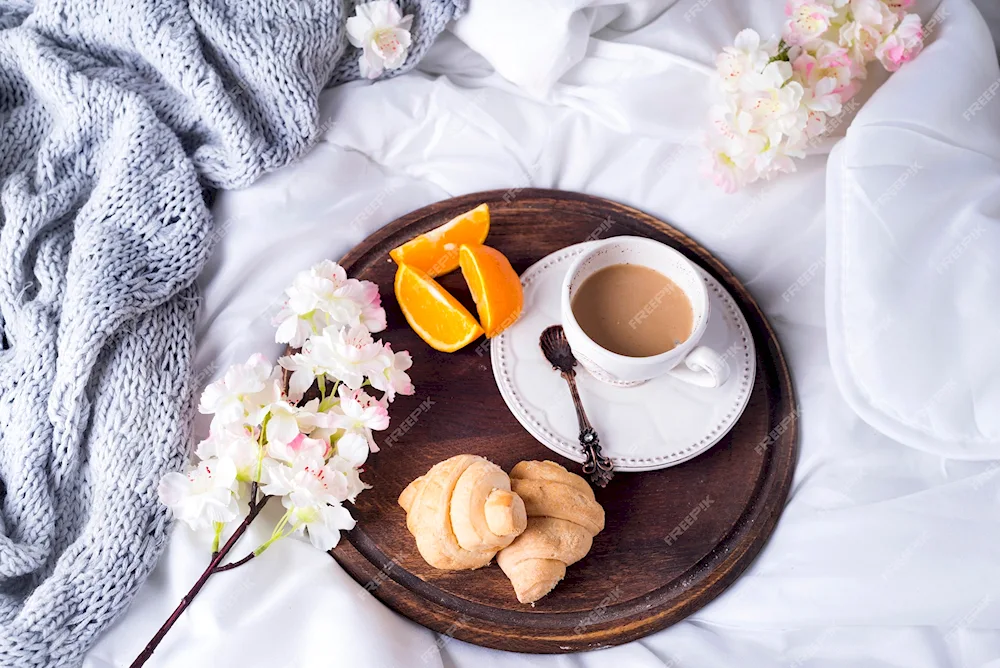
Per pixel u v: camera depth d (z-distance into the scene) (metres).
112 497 0.87
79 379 0.88
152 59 0.93
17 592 0.87
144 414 0.89
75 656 0.85
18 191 0.92
